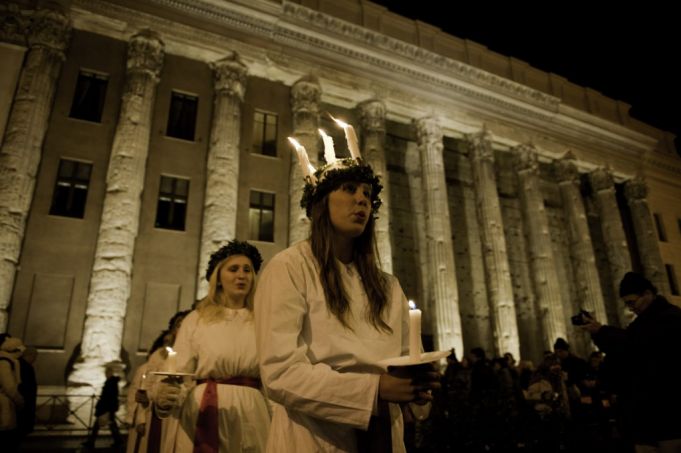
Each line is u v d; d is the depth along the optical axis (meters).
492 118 27.56
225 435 3.49
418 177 26.81
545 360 12.62
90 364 15.26
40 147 17.17
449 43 27.81
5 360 7.06
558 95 30.92
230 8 21.33
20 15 18.16
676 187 35.22
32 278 16.28
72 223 17.30
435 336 21.81
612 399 9.62
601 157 31.27
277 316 1.85
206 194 19.27
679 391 3.88
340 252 2.19
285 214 21.25
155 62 19.59
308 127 21.73
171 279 18.28
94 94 19.22
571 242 28.19
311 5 23.91
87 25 19.34
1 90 17.03
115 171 17.61
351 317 1.99
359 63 24.27
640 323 4.18
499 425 8.82
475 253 27.02
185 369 3.75
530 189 27.20
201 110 20.81
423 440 8.99
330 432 1.84
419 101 25.45
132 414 5.47
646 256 30.59
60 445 11.65
